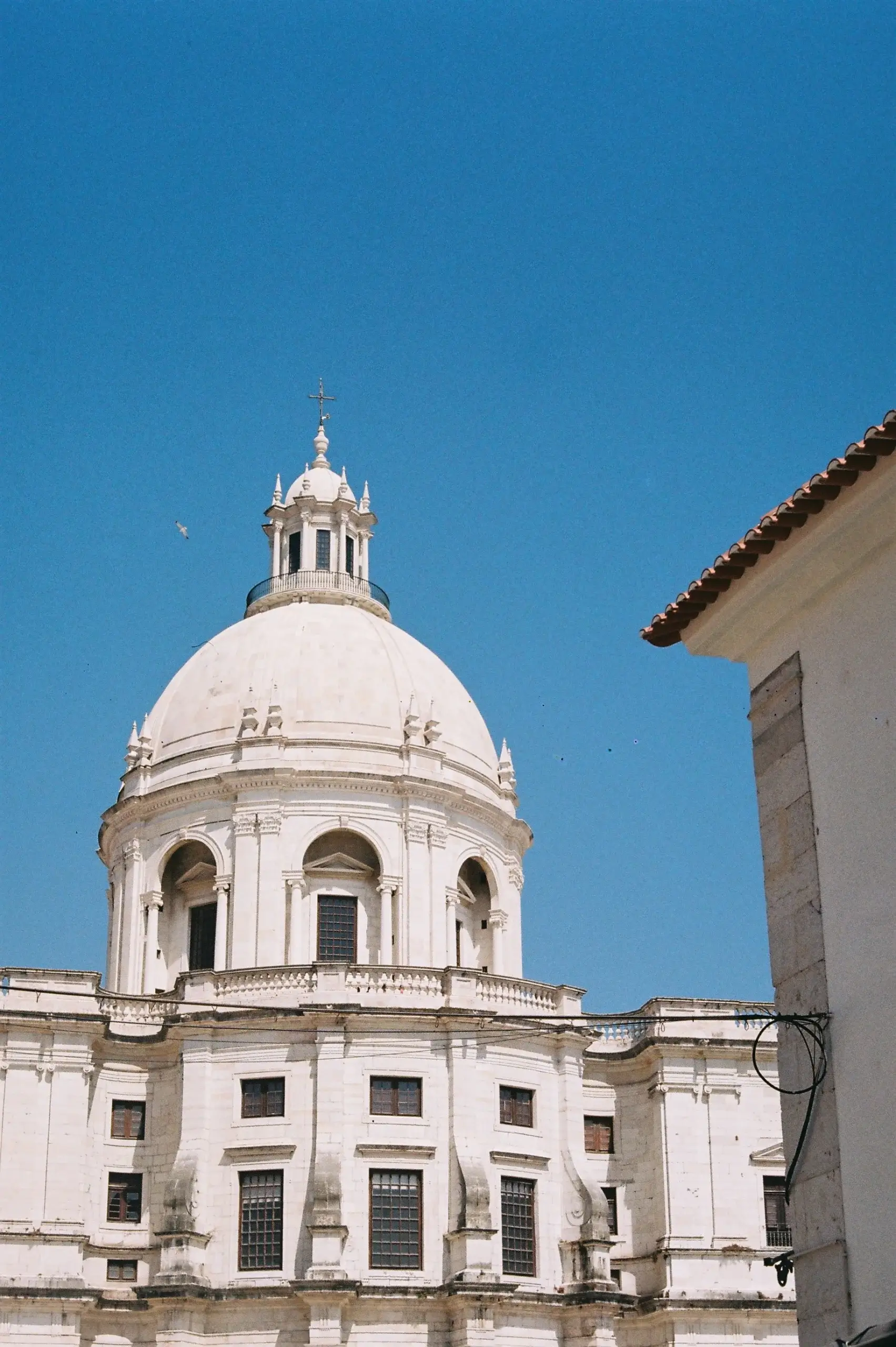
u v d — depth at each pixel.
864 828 27.48
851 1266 26.33
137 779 80.06
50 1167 65.62
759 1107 71.88
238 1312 63.53
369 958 76.00
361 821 76.88
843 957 27.58
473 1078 67.00
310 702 80.19
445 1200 65.31
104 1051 69.00
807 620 29.70
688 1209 70.00
